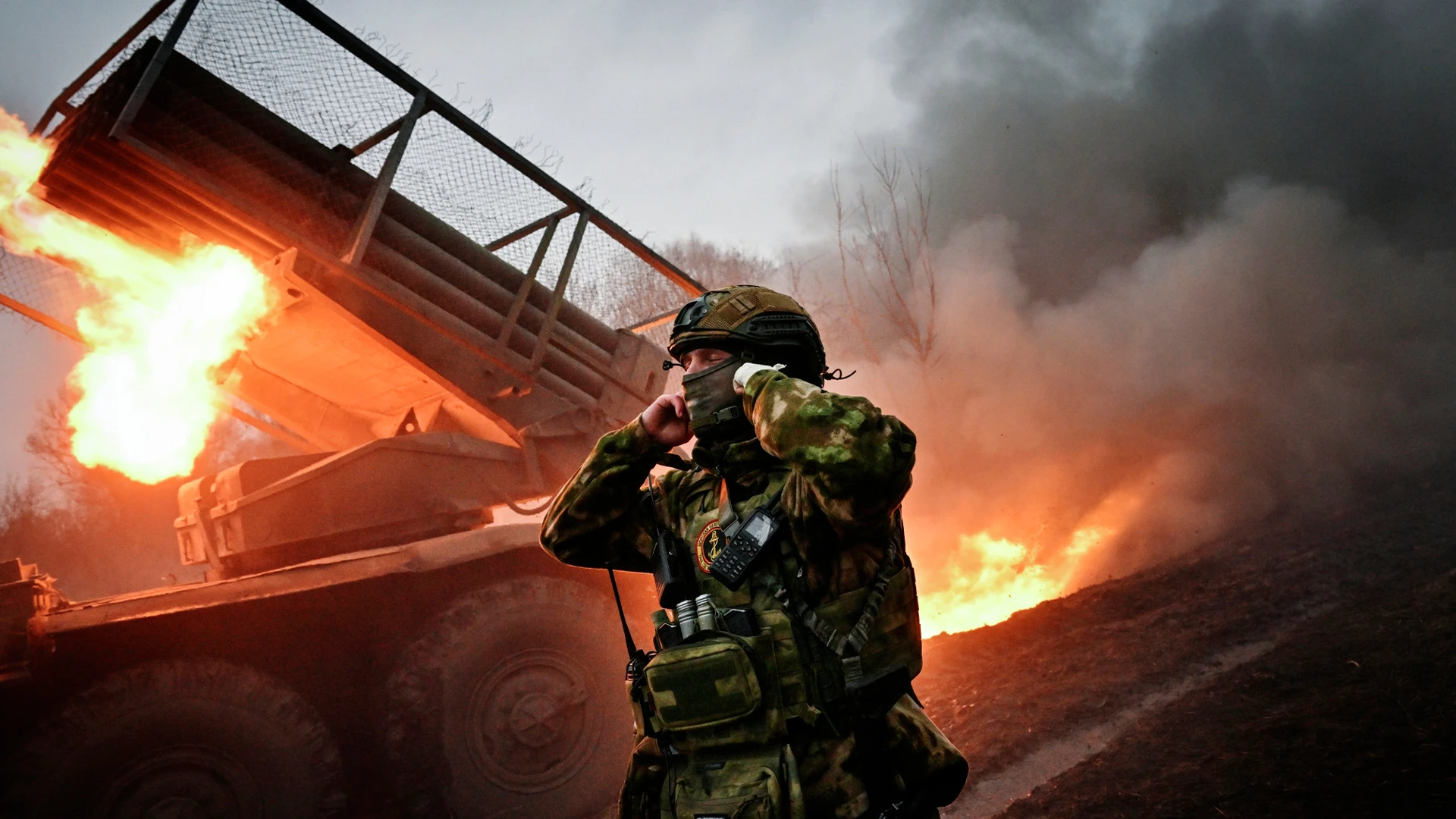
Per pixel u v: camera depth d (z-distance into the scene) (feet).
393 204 18.38
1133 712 19.27
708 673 5.22
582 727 18.15
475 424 21.04
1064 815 13.56
